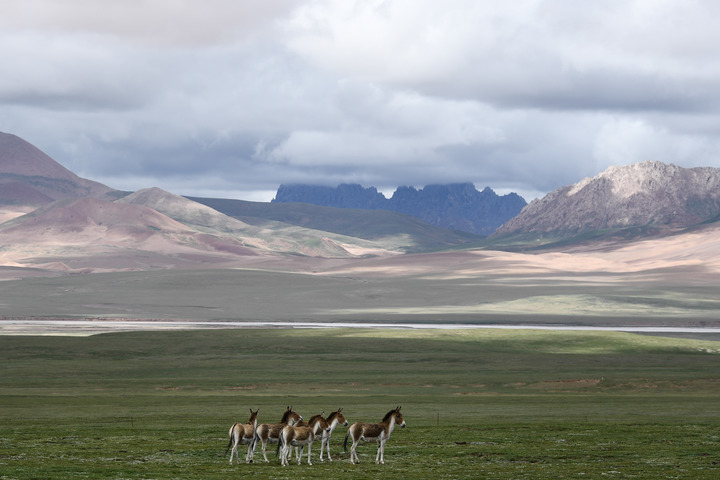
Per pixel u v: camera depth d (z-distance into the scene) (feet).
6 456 182.60
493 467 173.17
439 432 230.27
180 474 160.15
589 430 232.12
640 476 160.97
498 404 329.52
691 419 265.95
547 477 160.15
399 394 390.63
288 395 379.76
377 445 207.31
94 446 199.11
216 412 287.69
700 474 163.22
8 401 331.16
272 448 204.44
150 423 249.96
